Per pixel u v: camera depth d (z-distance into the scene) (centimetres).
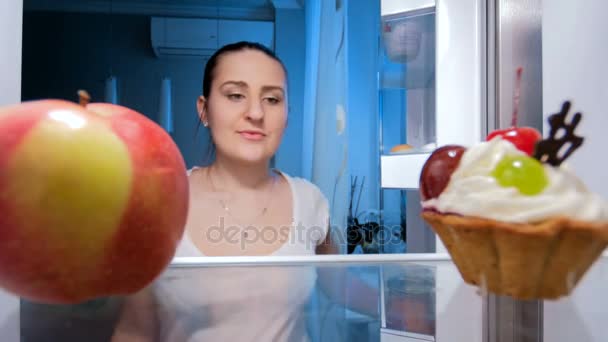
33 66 161
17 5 34
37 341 25
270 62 78
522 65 38
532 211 24
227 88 76
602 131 41
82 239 20
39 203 19
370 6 133
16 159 19
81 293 23
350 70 133
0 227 19
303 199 83
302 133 152
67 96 163
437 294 36
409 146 75
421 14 71
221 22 163
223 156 79
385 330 31
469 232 26
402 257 42
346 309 33
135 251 22
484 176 26
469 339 33
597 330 32
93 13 164
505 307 32
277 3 160
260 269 38
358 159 132
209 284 34
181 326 27
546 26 40
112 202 20
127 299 30
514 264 25
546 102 40
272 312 31
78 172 19
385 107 95
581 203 24
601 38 41
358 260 42
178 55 165
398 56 76
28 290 22
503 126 38
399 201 116
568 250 25
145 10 166
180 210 25
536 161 26
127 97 163
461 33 49
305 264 40
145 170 22
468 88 49
